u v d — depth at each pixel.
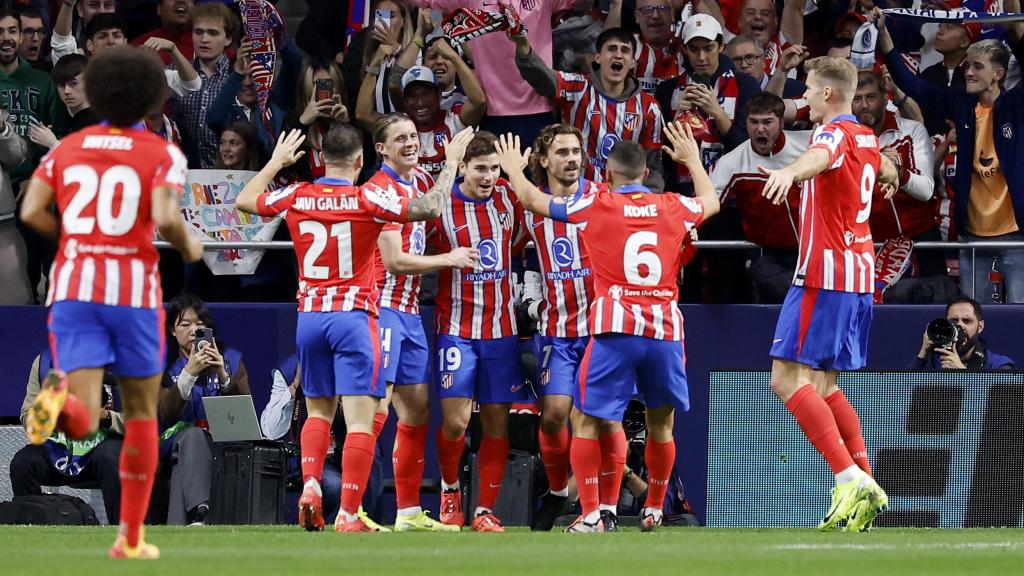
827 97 28.50
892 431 33.47
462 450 31.77
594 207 27.91
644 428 33.88
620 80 38.69
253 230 38.59
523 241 32.28
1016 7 42.41
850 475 28.14
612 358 27.83
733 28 43.56
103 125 17.97
